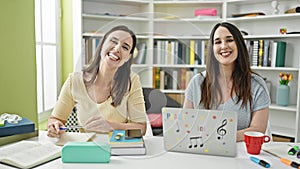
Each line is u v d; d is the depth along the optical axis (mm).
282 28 2926
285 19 2930
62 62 2775
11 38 1341
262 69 2977
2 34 1294
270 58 2857
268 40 2936
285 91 2852
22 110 1427
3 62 1310
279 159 1086
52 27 2621
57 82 2709
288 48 2943
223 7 3041
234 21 3104
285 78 2867
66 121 1325
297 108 2719
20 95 1410
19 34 1383
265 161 1045
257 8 3070
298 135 2750
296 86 2941
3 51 1306
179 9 3230
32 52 1471
